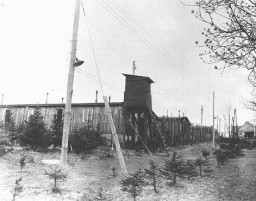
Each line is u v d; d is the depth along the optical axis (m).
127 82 31.00
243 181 13.12
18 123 35.22
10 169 12.21
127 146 30.84
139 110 30.94
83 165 15.95
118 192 10.40
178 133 51.22
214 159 25.70
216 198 10.08
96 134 24.02
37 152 19.48
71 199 8.99
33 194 8.97
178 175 12.81
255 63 5.75
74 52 15.68
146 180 12.70
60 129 23.50
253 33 5.50
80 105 33.41
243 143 55.28
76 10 16.03
